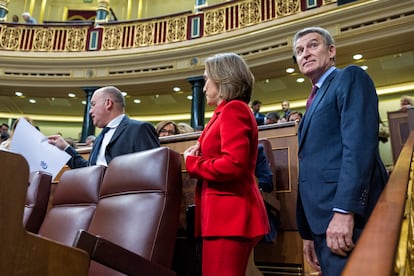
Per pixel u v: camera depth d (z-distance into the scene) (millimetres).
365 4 6285
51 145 2119
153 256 1261
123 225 1356
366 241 593
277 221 2375
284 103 6402
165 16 8562
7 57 8773
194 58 8094
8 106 10344
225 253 1174
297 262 2449
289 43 7035
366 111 1266
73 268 931
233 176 1203
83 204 1714
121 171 1490
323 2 6777
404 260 589
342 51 6613
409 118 4043
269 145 2570
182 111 10148
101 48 8773
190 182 1934
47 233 1722
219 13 8023
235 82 1376
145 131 2059
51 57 8789
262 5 7496
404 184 891
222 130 1266
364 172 1173
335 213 1177
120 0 11875
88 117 8477
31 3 11609
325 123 1364
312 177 1346
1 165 840
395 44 6281
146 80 8391
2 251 806
